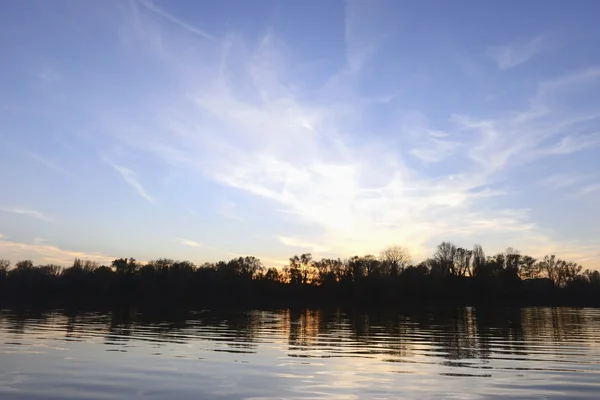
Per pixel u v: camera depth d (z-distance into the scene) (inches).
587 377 759.1
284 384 696.4
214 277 5861.2
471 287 5147.6
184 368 822.5
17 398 616.1
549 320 2272.4
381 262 5684.1
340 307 4023.1
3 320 1898.4
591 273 6309.1
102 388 668.7
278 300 5541.3
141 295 5521.7
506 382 718.5
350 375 767.1
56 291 5423.2
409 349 1101.1
